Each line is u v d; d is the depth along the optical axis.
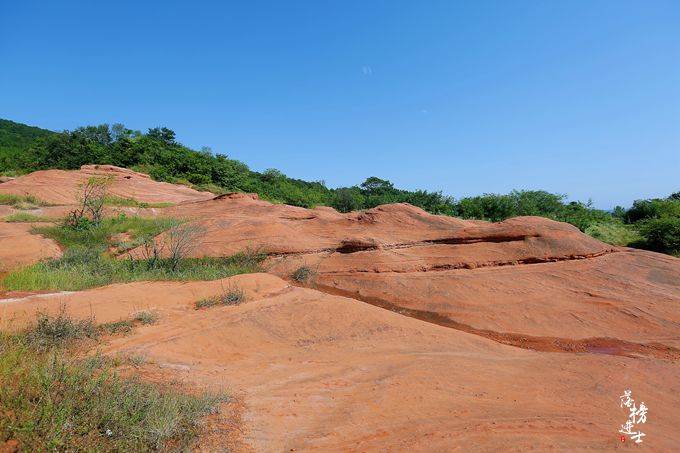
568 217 26.06
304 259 13.04
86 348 5.61
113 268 10.46
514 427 4.24
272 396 4.85
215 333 6.77
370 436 3.97
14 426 3.06
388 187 50.88
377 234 14.18
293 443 3.79
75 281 9.08
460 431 4.10
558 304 9.81
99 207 16.67
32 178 23.50
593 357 7.11
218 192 35.53
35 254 11.82
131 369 5.09
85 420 3.43
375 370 5.93
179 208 20.89
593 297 10.06
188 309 7.86
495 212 28.22
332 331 7.58
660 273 11.38
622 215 33.22
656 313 9.29
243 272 11.46
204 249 13.42
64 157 36.06
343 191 38.50
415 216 15.76
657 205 29.11
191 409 4.05
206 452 3.46
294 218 18.14
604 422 4.59
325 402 4.77
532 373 6.20
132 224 16.16
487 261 12.09
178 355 5.86
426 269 12.02
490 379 5.80
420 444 3.81
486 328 9.08
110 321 6.70
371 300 10.78
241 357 6.24
